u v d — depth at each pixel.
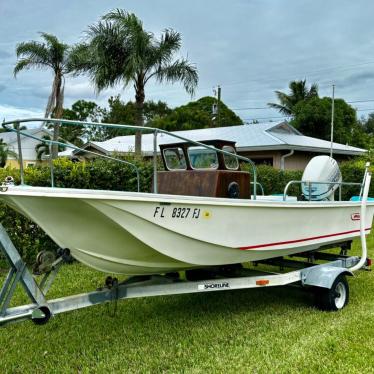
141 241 3.90
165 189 5.14
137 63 15.36
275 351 3.97
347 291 5.30
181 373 3.64
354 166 13.84
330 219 5.74
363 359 3.75
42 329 4.63
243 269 5.32
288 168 18.42
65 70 21.11
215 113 32.03
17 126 3.72
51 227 3.70
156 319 4.92
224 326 4.68
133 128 3.97
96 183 7.96
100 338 4.41
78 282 6.15
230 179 4.79
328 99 31.84
